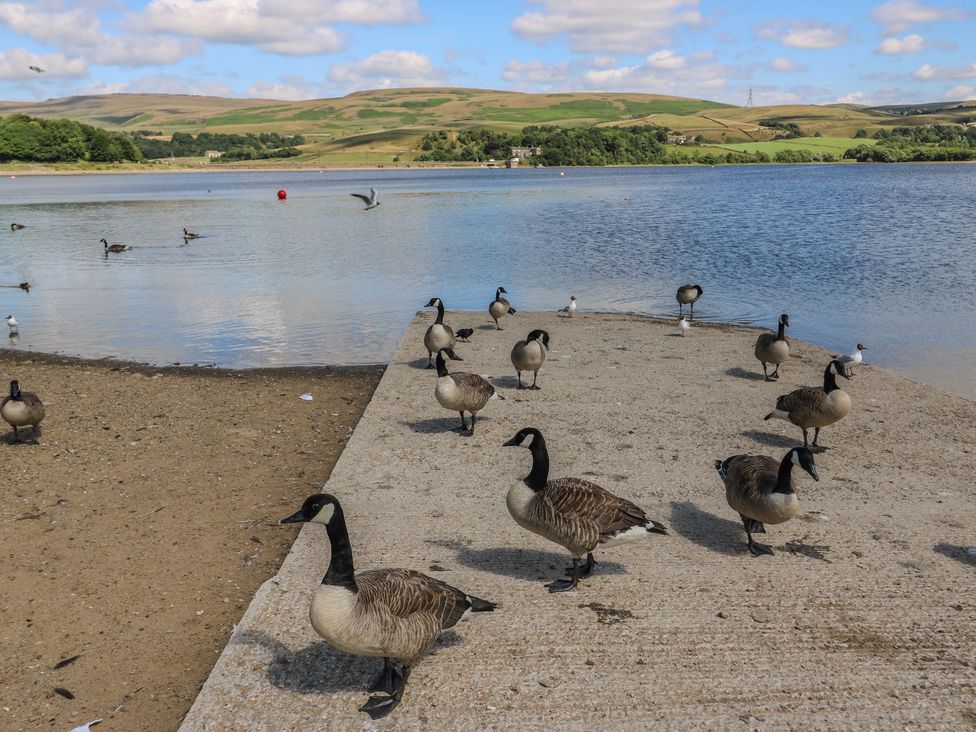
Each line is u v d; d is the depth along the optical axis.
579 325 22.06
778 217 55.09
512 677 6.37
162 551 9.49
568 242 42.56
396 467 11.16
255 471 12.18
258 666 6.55
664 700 6.07
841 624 7.13
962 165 190.50
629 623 7.14
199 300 28.22
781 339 15.51
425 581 6.27
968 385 16.62
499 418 13.41
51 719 6.59
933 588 7.77
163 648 7.54
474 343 19.69
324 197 92.00
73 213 70.06
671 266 33.81
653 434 12.53
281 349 21.11
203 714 5.95
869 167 190.12
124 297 29.00
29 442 13.41
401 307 26.69
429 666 6.53
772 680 6.32
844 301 26.03
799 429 12.82
